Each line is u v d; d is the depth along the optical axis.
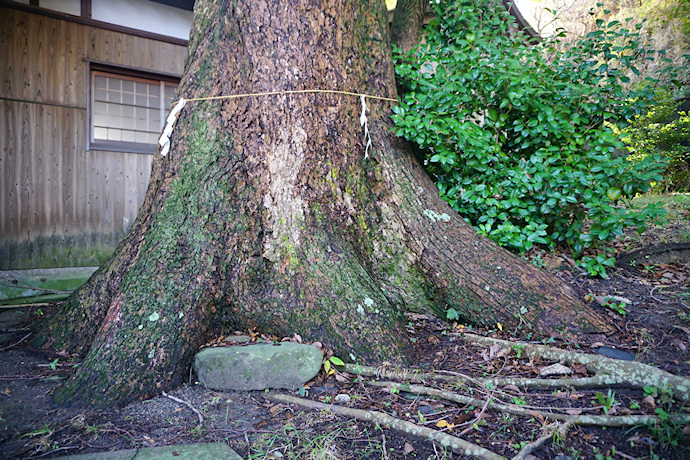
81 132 5.12
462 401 2.15
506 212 3.86
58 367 2.60
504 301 2.97
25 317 3.81
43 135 4.89
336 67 3.12
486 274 3.09
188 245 2.71
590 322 2.74
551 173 3.62
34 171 4.84
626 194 3.61
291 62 2.97
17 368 2.57
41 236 4.89
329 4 3.07
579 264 3.48
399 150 3.47
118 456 1.78
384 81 3.46
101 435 1.95
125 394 2.24
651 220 3.30
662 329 2.62
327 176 3.04
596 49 4.08
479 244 3.29
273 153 2.94
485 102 4.07
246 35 2.96
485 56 3.97
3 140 4.65
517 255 3.55
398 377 2.45
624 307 2.87
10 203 4.70
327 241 2.91
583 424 1.87
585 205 3.64
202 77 2.96
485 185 3.78
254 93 2.95
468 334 2.95
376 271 3.24
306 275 2.79
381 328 2.69
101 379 2.25
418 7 4.64
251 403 2.29
